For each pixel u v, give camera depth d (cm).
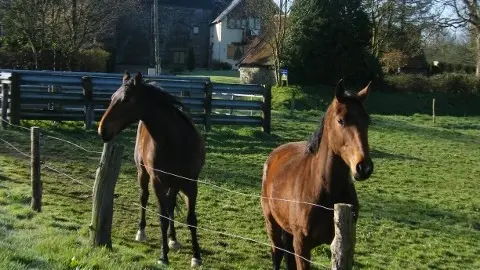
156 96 772
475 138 2605
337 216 473
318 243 565
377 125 2722
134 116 765
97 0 3503
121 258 695
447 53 4944
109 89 1664
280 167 633
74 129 1625
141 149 835
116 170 714
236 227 1011
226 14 6806
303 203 555
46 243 664
